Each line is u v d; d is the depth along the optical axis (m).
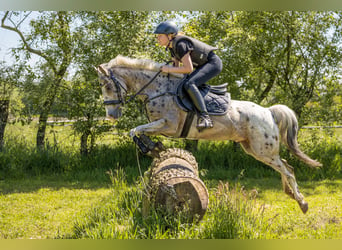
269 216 5.46
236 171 8.78
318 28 9.17
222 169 8.74
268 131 5.09
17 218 5.56
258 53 9.58
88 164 8.82
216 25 9.10
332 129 9.20
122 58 4.75
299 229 4.97
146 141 4.61
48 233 4.86
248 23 9.24
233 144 9.48
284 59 9.54
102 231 4.09
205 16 9.14
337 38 9.13
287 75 9.59
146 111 4.80
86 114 8.86
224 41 8.76
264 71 9.63
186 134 4.82
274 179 8.44
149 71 4.76
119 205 5.13
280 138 5.41
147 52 8.45
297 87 9.45
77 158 8.98
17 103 9.01
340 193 7.23
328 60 9.10
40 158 8.80
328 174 8.73
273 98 9.75
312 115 9.11
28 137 9.65
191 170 4.82
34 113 8.95
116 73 4.73
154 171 5.05
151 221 4.29
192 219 4.32
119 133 8.91
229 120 4.85
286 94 9.16
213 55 4.75
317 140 9.11
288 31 9.13
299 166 8.90
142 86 4.75
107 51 8.69
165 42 4.67
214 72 4.69
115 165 8.78
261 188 7.58
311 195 7.10
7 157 8.61
